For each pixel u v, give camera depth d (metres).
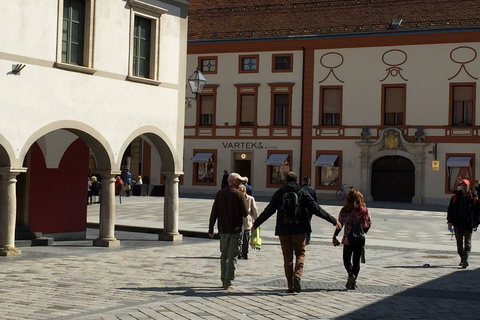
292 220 12.94
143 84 22.23
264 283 14.27
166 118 23.14
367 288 13.96
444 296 13.27
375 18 52.84
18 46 18.39
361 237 13.59
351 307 11.74
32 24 18.75
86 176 24.38
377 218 36.22
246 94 55.00
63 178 23.62
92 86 20.47
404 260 19.30
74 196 24.02
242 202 13.41
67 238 23.80
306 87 53.34
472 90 49.50
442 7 51.84
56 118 19.44
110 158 21.08
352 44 52.22
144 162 58.41
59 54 19.52
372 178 52.06
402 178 51.38
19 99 18.42
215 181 55.75
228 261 13.27
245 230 18.44
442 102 50.09
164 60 23.08
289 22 54.94
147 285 13.55
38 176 22.84
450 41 49.88
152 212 35.53
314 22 54.28
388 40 51.25
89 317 10.22
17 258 17.58
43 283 13.55
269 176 54.31
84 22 20.41
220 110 55.56
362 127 51.91
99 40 20.69
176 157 23.48
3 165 18.20
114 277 14.59
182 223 29.56
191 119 56.31
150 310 10.89
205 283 14.02
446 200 49.88
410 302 12.44
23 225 22.38
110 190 21.25
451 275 16.41
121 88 21.47
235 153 55.31
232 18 56.81
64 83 19.64
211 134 55.84
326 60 52.94
